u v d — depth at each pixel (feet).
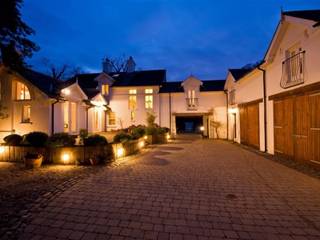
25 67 26.76
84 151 27.27
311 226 11.35
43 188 17.34
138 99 67.92
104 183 18.60
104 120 68.18
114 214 12.77
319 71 22.81
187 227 11.28
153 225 11.48
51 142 27.66
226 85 63.00
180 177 20.53
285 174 21.59
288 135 29.19
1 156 29.48
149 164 26.37
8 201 14.65
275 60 32.81
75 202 14.49
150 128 50.44
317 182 18.85
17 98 46.19
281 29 29.40
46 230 11.00
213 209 13.46
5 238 10.25
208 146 44.75
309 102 24.43
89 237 10.34
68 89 48.98
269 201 14.71
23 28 23.72
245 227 11.27
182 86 67.92
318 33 22.85
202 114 65.82
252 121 42.37
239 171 22.89
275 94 32.73
